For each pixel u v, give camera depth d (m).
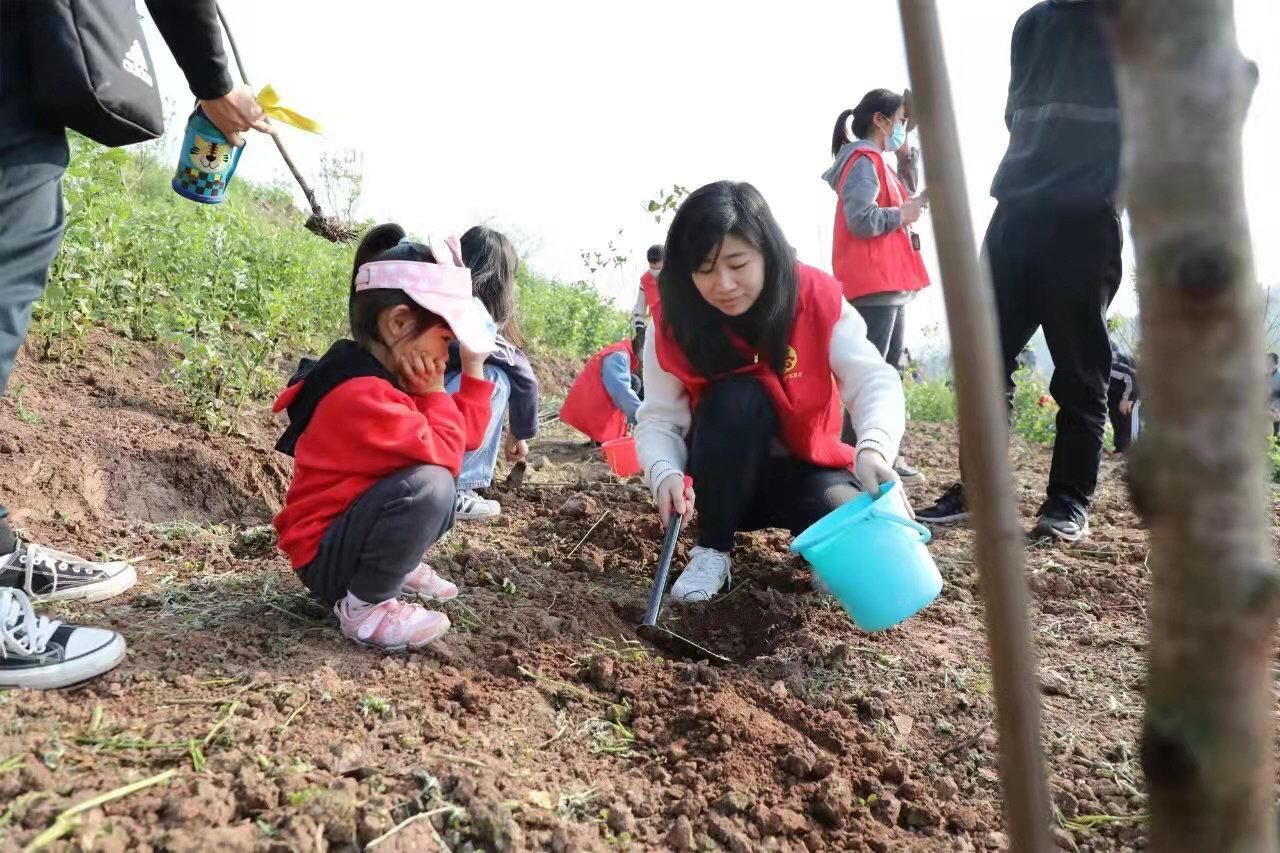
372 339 2.26
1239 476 0.63
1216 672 0.66
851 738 2.14
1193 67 0.61
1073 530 3.62
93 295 4.34
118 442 3.50
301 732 1.84
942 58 0.74
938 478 5.27
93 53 1.97
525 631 2.51
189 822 1.51
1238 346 0.62
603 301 10.45
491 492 4.12
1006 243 3.58
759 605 2.90
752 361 2.91
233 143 2.61
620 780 1.90
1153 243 0.63
